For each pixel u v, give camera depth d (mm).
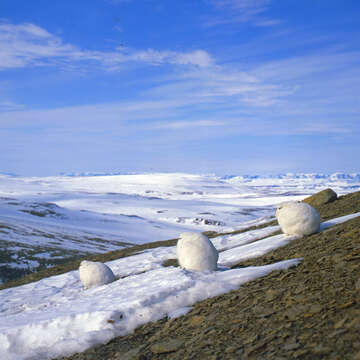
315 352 4895
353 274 7008
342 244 9617
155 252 23000
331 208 20594
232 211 168125
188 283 8750
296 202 13859
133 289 9469
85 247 63406
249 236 19875
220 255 15422
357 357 4473
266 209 182125
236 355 5516
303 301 6570
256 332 6035
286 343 5375
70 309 8859
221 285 8664
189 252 10508
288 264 9172
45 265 48062
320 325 5555
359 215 14195
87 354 6992
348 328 5160
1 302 16641
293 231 13484
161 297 8352
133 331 7578
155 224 115688
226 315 7082
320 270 7902
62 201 184875
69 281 19125
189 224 130000
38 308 14742
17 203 103500
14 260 47938
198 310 7711
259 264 11078
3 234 60625
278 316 6332
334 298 6281
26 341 7707
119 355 6688
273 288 7715
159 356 6305
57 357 7105
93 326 7707
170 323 7484
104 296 9555
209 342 6203
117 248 68438
